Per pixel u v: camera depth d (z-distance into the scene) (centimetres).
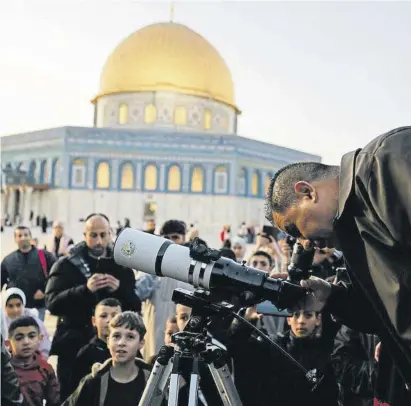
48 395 380
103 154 3816
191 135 3816
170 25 4238
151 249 214
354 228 171
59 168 3850
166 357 215
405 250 155
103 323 384
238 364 319
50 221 3850
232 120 4425
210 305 209
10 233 3042
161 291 491
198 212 3809
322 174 186
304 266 208
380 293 161
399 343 160
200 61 4144
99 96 4238
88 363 386
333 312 207
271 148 4112
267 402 312
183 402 278
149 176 3875
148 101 4091
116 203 3809
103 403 330
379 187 156
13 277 622
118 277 420
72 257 443
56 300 416
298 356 314
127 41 4219
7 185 4119
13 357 372
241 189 3922
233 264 204
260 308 300
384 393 206
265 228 823
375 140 169
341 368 331
